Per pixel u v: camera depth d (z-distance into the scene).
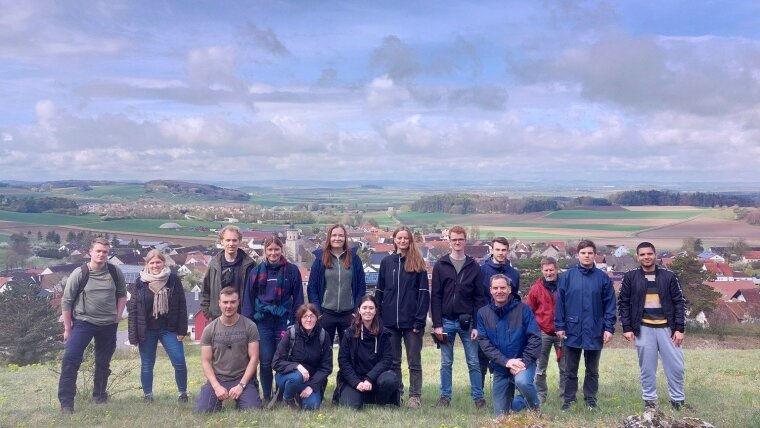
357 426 8.83
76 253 113.69
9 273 92.00
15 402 12.45
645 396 10.10
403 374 15.97
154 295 10.98
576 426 8.35
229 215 181.00
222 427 8.94
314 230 150.12
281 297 10.69
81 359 10.54
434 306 10.68
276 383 10.37
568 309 10.19
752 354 21.61
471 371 10.62
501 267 10.77
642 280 10.05
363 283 11.18
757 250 110.12
